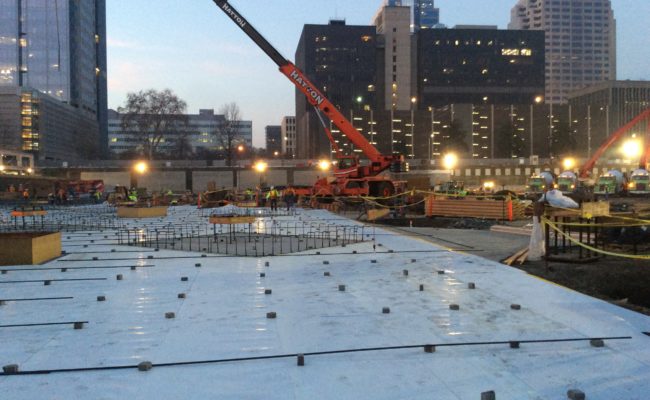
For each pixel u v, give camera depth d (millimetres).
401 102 186250
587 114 171500
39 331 7043
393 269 11734
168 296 9125
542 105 170375
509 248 15422
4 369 5422
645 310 8055
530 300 8625
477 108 166625
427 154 163750
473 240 17625
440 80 194875
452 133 139875
